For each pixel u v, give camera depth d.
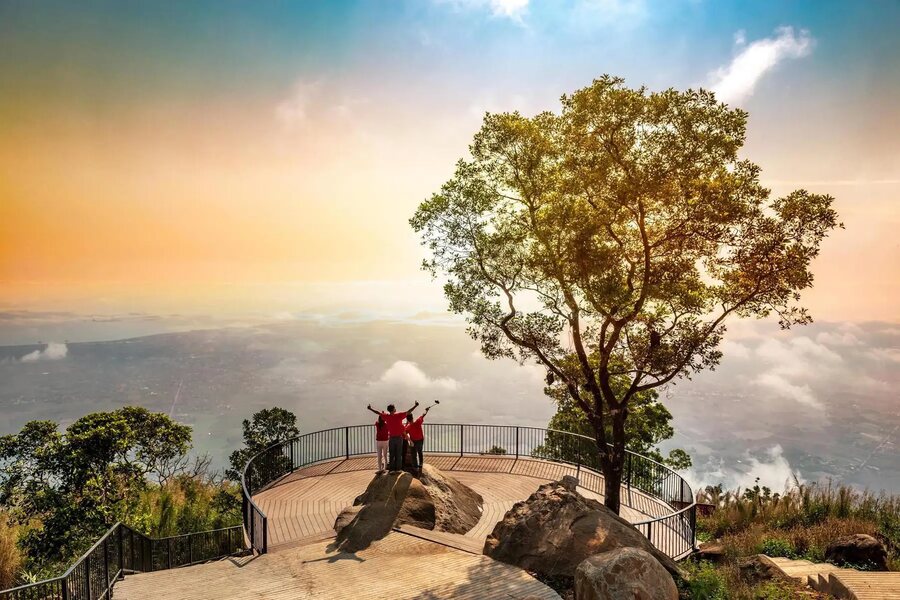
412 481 13.99
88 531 18.42
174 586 9.74
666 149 12.52
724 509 18.72
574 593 7.98
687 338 13.84
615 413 14.98
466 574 9.38
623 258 14.20
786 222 12.36
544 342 15.42
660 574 7.70
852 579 8.77
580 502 10.71
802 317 12.88
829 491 17.41
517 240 15.01
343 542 12.07
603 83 12.67
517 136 14.21
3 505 19.25
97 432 19.78
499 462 20.80
